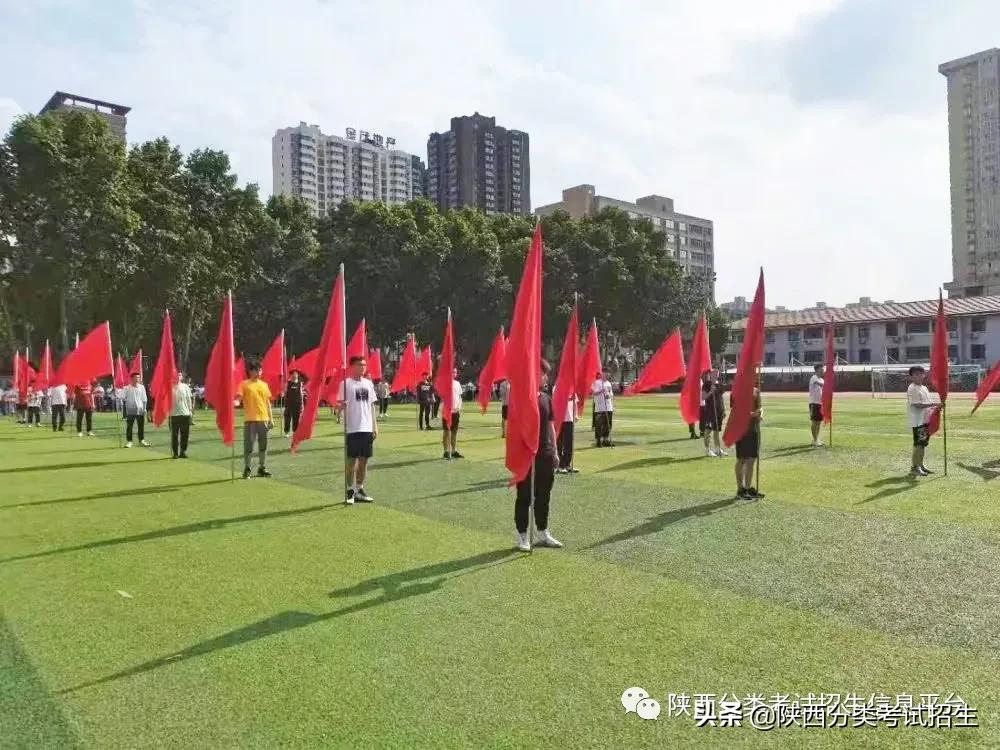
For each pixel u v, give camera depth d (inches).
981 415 1107.9
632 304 2405.3
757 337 423.8
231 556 313.3
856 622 223.5
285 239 2066.9
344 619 232.1
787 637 211.9
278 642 213.8
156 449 789.2
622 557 302.0
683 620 226.7
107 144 1520.7
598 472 548.4
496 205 5482.3
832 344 703.1
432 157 5644.7
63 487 510.9
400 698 177.0
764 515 381.7
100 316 1786.4
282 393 1052.5
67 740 160.1
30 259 1451.8
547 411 326.0
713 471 550.6
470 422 1120.8
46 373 1306.6
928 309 2896.2
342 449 768.3
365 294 1920.5
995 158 4537.4
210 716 170.1
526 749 153.3
